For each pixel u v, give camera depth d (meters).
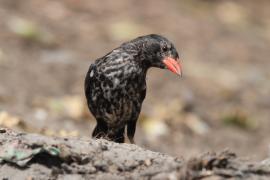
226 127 14.05
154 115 13.51
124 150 6.70
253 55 19.30
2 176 6.30
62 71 15.44
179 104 14.06
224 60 18.55
